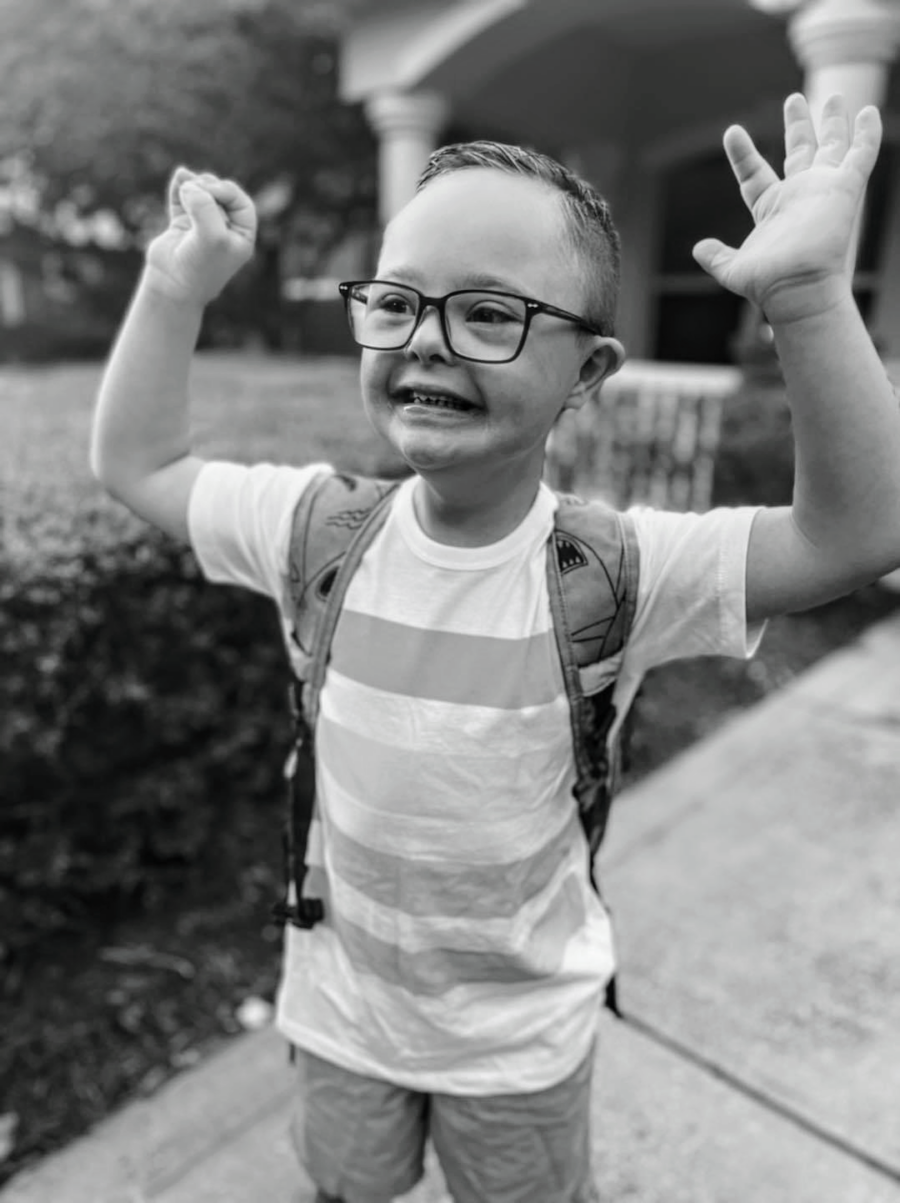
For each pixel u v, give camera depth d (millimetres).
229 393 4035
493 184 859
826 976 2166
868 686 3771
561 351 882
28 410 3432
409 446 884
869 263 6664
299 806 1161
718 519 989
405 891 1072
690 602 984
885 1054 1941
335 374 5148
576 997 1166
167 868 2393
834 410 816
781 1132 1761
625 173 8039
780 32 6621
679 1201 1625
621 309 8164
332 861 1130
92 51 7906
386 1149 1247
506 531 1007
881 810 2865
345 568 1072
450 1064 1154
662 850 2662
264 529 1140
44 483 2232
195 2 8148
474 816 1028
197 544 1185
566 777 1072
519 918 1090
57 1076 1833
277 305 10242
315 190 9445
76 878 2184
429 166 917
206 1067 1875
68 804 2156
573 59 7152
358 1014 1175
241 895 2375
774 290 795
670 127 7715
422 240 855
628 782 3047
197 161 8320
